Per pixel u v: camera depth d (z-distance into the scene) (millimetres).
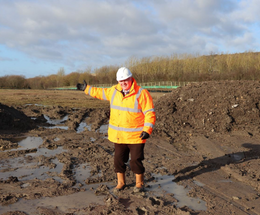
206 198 3750
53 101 19906
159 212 3305
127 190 3967
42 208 3350
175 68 53500
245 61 45406
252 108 8633
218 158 5707
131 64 61188
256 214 3309
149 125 3613
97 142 7215
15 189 3957
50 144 6777
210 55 51750
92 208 3377
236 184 4312
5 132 8234
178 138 7539
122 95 3758
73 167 5109
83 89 4004
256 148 6371
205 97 9516
